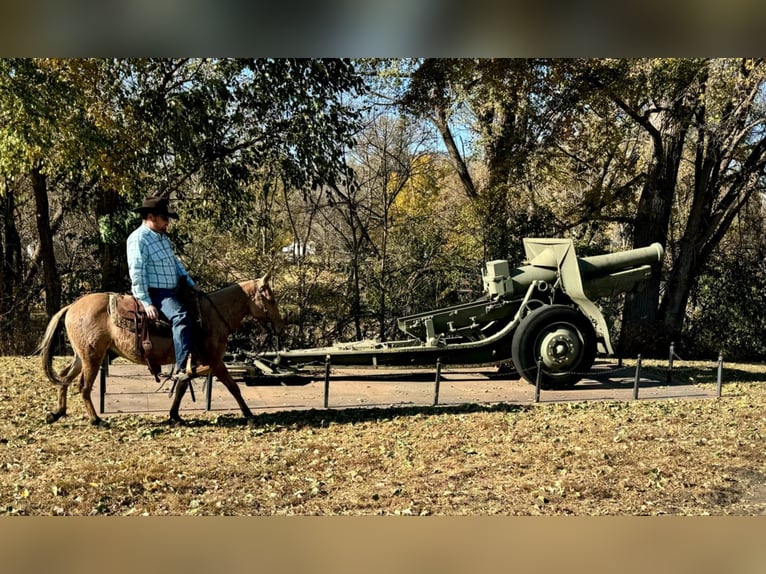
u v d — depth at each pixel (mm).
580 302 10820
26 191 17672
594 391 10812
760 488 6516
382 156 19484
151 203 7605
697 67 15250
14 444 7266
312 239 19109
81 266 16922
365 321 17297
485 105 18188
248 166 17109
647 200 17297
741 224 20609
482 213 17766
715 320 19047
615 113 18016
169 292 7703
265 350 16062
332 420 8617
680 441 7965
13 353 15906
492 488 6316
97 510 5562
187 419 8484
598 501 6059
